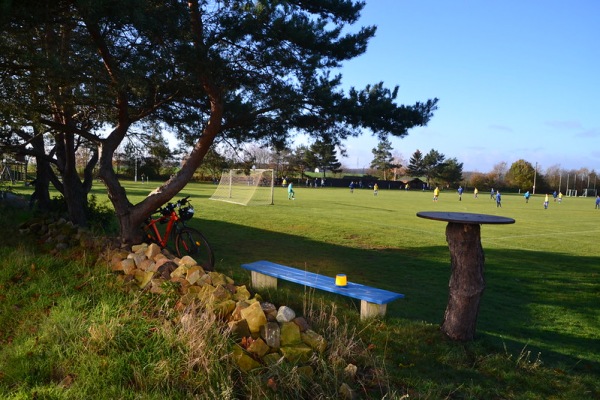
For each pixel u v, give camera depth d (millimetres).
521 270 11625
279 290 6551
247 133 9477
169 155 11617
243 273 8023
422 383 4152
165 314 4465
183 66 6555
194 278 5094
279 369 3715
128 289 5090
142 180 67938
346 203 37125
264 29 6992
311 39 7023
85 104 7402
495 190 109562
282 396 3500
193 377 3566
